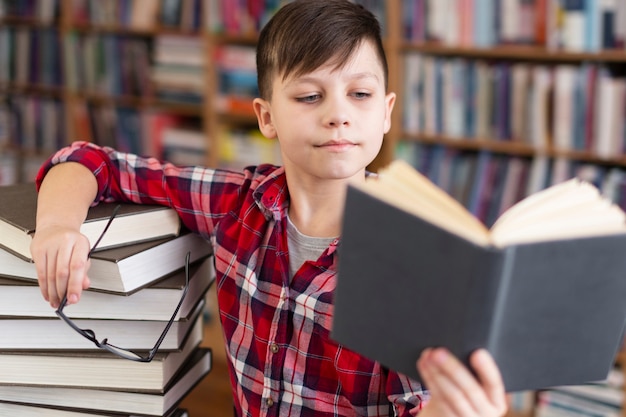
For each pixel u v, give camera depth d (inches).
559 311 25.7
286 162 38.9
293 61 35.6
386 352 27.1
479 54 100.3
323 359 37.4
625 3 83.7
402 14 98.0
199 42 117.0
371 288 26.8
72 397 37.2
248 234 39.9
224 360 107.7
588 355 27.0
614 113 86.7
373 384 35.8
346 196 26.6
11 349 36.9
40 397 37.6
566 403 91.0
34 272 36.3
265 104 40.0
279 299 38.6
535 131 92.2
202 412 96.3
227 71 115.3
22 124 142.5
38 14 137.0
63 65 135.6
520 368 26.2
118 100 131.2
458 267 24.4
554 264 24.7
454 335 25.0
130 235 38.2
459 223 25.1
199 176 41.8
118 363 36.1
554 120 90.7
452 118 97.7
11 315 36.5
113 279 34.7
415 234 25.2
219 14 114.2
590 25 86.1
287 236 39.4
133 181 41.7
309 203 38.8
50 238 34.1
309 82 35.6
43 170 41.9
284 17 37.3
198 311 40.6
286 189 40.1
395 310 26.5
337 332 28.1
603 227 25.5
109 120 131.0
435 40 96.7
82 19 131.7
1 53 142.8
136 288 35.3
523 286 24.7
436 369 25.4
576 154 90.0
